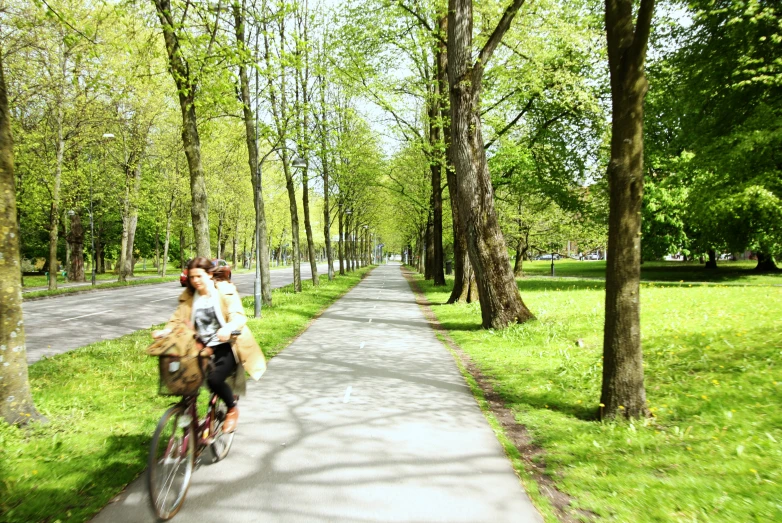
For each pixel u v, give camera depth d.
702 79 19.42
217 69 11.12
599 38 17.06
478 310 16.67
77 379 7.56
